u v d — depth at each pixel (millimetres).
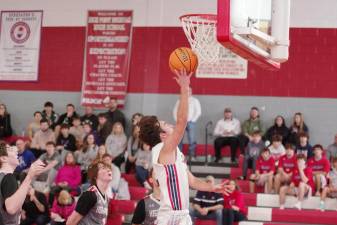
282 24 7113
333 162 15719
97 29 19781
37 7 20234
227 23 6137
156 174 5617
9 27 20406
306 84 18469
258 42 6863
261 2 6949
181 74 5699
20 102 20203
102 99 19625
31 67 20203
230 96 18812
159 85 19281
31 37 20234
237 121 17922
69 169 15938
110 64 19625
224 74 18875
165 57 19281
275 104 18594
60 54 20031
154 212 8430
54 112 19422
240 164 17250
